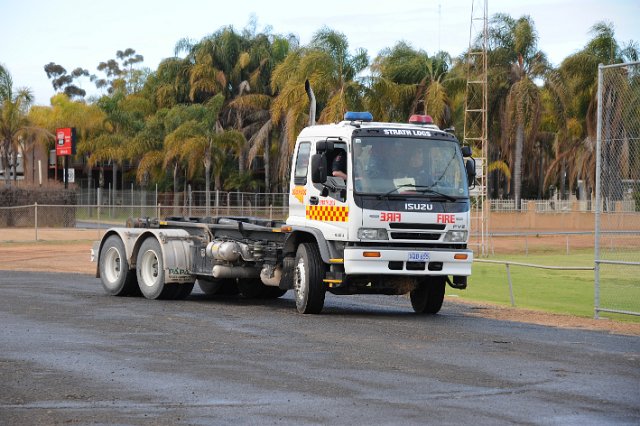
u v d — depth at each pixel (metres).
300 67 79.25
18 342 18.14
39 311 23.62
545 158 135.62
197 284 35.00
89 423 11.54
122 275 28.17
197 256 27.02
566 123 101.94
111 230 28.42
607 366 16.09
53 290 30.05
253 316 23.30
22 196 83.56
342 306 27.39
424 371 15.36
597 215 24.28
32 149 119.81
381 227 22.61
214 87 117.69
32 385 13.88
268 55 117.50
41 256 50.84
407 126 23.88
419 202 22.88
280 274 25.27
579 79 103.19
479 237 76.50
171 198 108.19
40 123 124.38
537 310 27.25
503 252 68.94
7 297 27.33
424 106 85.81
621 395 13.51
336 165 23.14
